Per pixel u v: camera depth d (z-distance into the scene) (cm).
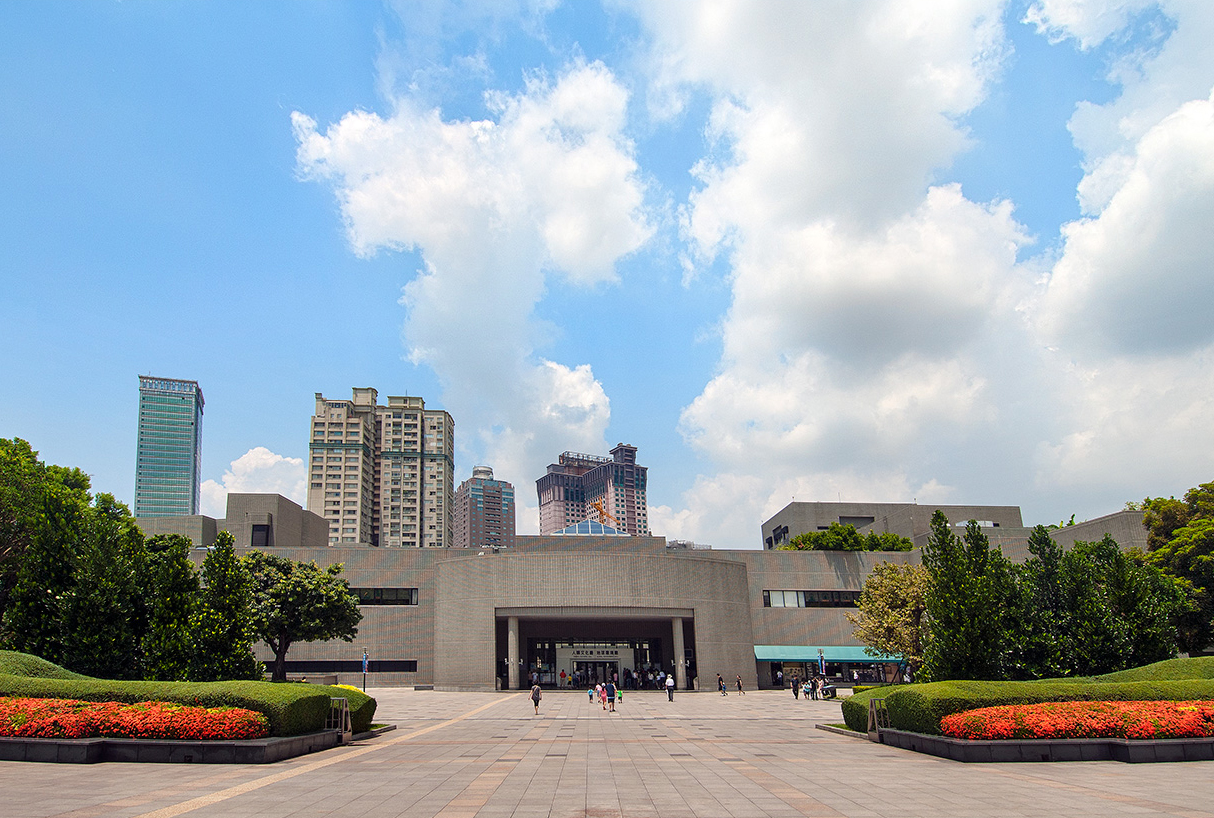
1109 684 2464
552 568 6469
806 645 7644
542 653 7256
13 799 1529
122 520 4203
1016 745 2180
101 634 2695
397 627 7231
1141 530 6569
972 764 2128
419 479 19762
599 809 1492
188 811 1433
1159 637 3014
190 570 2823
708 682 6575
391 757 2338
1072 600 3103
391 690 6600
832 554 8000
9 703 2170
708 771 2023
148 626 2761
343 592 4981
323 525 9412
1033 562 3241
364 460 19038
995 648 2833
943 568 2980
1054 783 1773
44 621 2748
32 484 4238
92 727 2131
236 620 2788
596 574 6481
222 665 2700
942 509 9944
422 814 1436
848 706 3125
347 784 1794
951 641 2869
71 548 2847
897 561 8062
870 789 1717
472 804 1544
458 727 3416
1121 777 1847
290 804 1523
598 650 7306
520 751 2505
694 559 6806
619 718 3916
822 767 2097
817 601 7862
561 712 4316
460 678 6384
